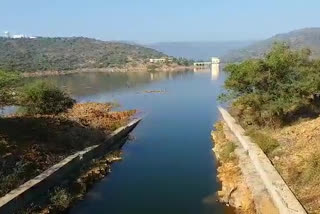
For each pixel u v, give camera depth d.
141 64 165.88
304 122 26.89
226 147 27.84
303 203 16.34
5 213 17.11
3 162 20.69
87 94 76.06
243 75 28.88
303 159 19.84
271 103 27.48
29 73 129.75
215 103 61.03
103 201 21.88
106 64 164.88
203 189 23.31
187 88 85.12
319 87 28.03
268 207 17.33
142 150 32.78
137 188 23.77
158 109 55.81
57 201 20.30
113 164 28.89
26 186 19.36
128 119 45.69
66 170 23.23
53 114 38.00
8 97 30.06
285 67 27.95
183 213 20.03
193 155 30.75
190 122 45.19
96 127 34.34
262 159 21.20
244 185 20.81
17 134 25.11
